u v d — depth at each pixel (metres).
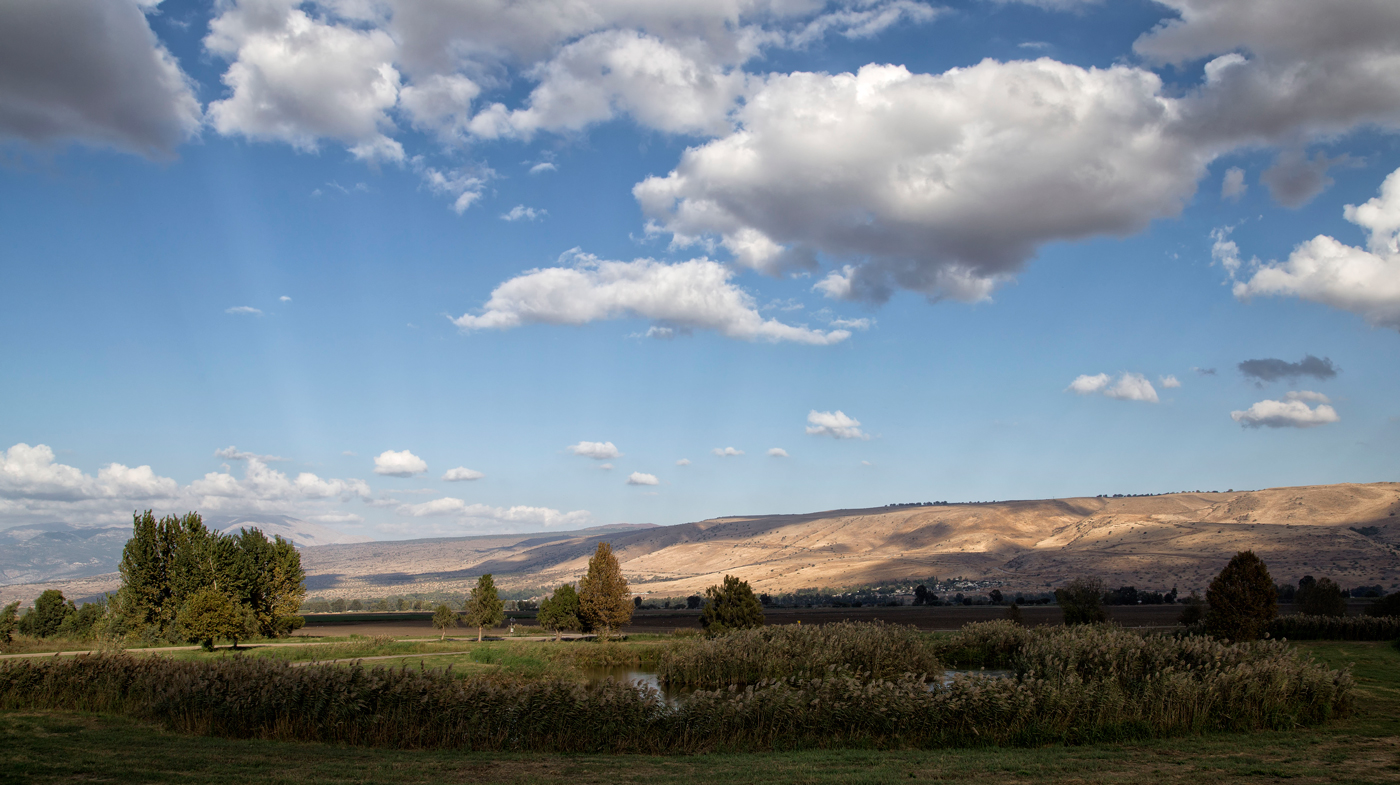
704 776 15.48
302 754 17.89
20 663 24.20
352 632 85.12
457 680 22.20
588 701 20.05
